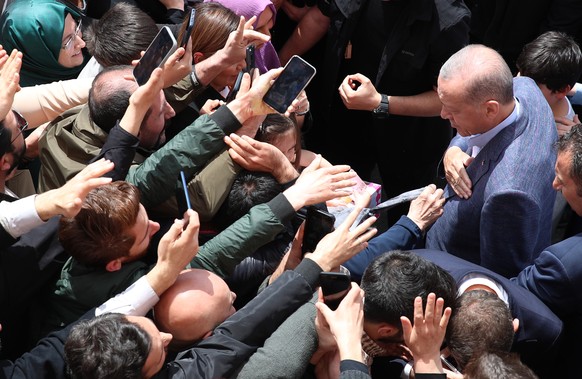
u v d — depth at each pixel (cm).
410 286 225
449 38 357
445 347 246
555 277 270
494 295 235
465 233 310
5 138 251
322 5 405
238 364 216
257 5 355
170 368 213
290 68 257
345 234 234
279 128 289
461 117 290
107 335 197
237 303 270
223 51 297
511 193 279
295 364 218
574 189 271
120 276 236
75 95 305
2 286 238
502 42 473
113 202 226
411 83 378
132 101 251
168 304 219
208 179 258
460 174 307
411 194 289
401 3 362
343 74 407
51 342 219
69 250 232
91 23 360
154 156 259
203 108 298
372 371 251
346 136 427
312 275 229
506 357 202
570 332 280
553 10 452
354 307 217
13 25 334
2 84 251
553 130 299
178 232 220
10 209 220
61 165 269
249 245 244
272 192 263
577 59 340
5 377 212
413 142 404
